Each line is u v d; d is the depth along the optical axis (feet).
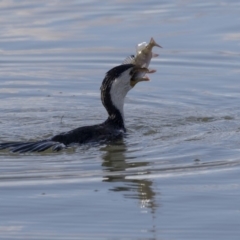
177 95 92.84
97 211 55.01
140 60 77.56
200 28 119.24
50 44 113.80
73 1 138.41
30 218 54.03
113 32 118.21
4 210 55.42
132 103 90.12
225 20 122.83
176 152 68.80
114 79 76.48
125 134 75.61
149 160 66.64
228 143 71.67
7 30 120.88
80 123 82.23
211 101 89.86
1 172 63.36
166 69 103.65
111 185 60.18
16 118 84.12
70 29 120.57
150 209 55.16
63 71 104.01
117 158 67.15
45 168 64.34
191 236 51.08
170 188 59.47
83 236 51.01
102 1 138.21
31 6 135.54
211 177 61.82
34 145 69.67
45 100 92.17
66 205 56.18
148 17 126.41
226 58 106.42
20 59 108.68
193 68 103.60
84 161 66.64
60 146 69.41
